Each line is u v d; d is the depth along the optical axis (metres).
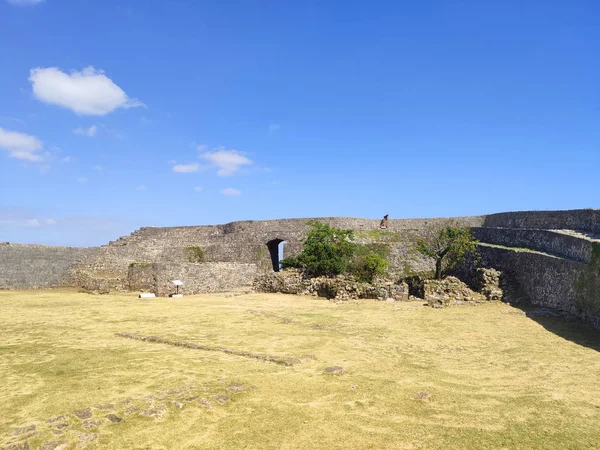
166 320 21.88
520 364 13.75
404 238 47.84
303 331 18.97
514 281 28.97
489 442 8.27
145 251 47.22
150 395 10.38
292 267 42.91
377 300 29.53
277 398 10.41
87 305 27.56
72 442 8.04
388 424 9.05
